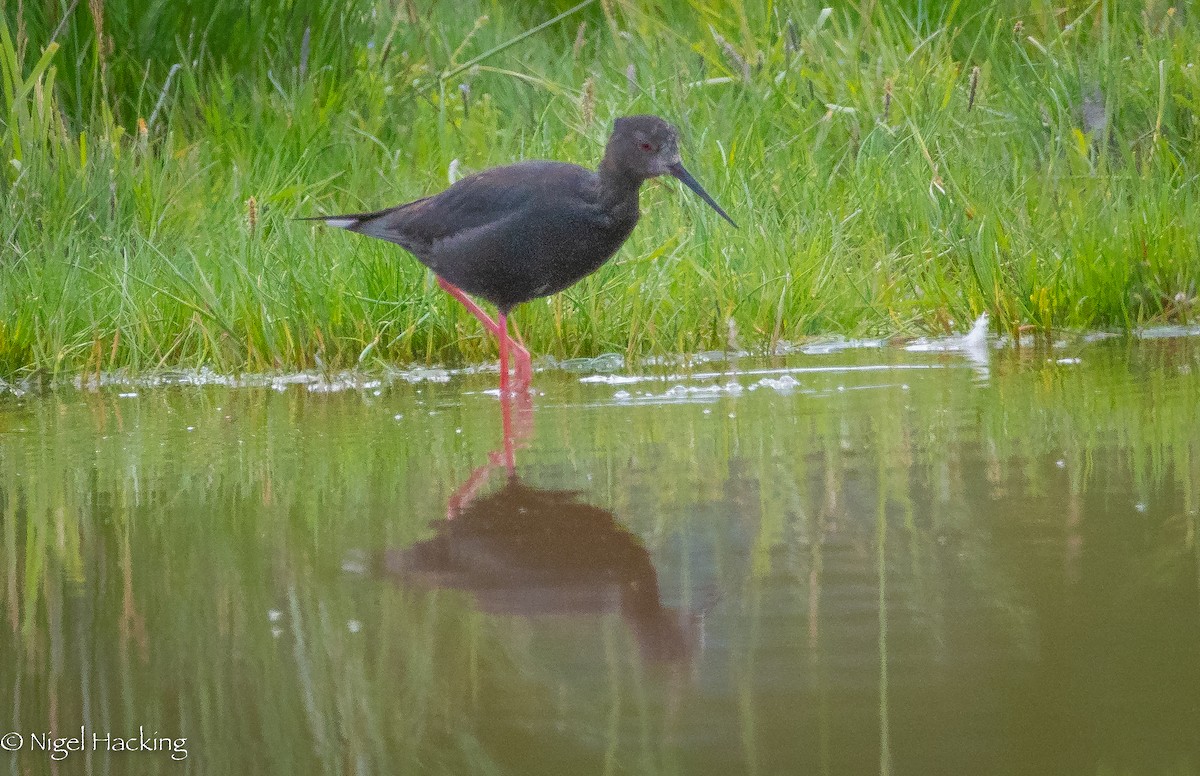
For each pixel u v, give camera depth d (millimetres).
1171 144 14297
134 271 12867
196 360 12320
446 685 4922
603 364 11875
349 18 16812
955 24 17094
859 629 5188
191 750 4602
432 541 6496
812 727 4445
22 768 4574
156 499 7438
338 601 5762
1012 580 5602
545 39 19656
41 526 6965
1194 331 12031
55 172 13781
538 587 5844
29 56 15133
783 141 15289
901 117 15289
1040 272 12555
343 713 4734
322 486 7617
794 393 9875
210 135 15289
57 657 5285
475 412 9727
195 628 5504
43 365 11922
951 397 9414
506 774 4285
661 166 10805
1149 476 7023
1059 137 14359
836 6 17594
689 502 6965
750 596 5590
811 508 6758
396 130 16203
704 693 4746
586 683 4879
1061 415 8625
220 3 15945
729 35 17250
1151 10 16250
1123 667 4758
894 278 13164
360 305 12266
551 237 10977
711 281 12484
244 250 12922
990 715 4461
